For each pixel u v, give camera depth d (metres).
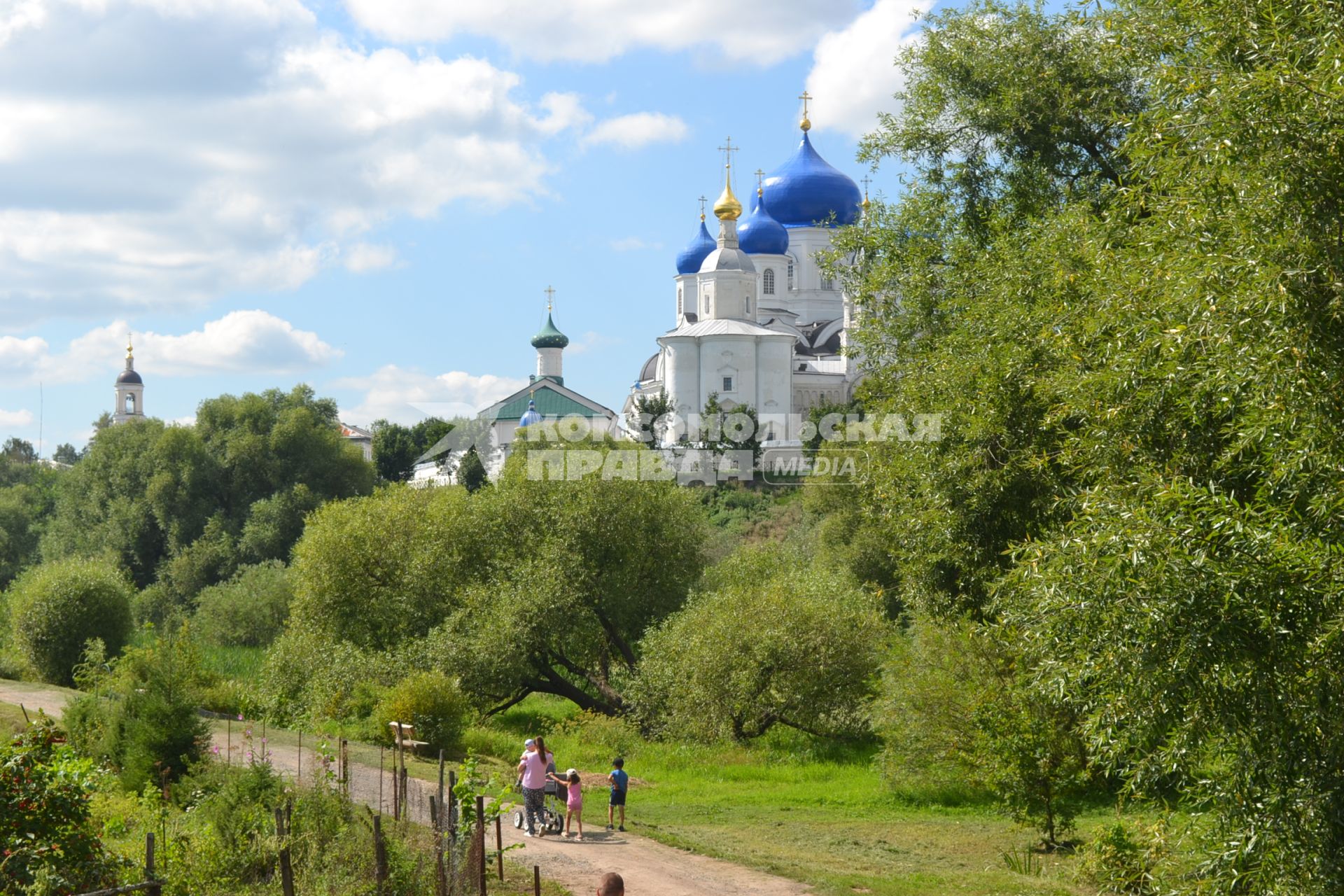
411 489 41.22
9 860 9.49
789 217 110.50
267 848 13.29
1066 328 14.56
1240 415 11.04
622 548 36.78
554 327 132.50
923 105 21.73
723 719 31.95
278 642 36.72
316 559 37.75
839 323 107.50
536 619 33.66
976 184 21.56
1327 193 9.55
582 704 36.75
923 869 17.86
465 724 29.42
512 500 37.44
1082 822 21.53
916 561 19.80
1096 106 20.16
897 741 24.81
